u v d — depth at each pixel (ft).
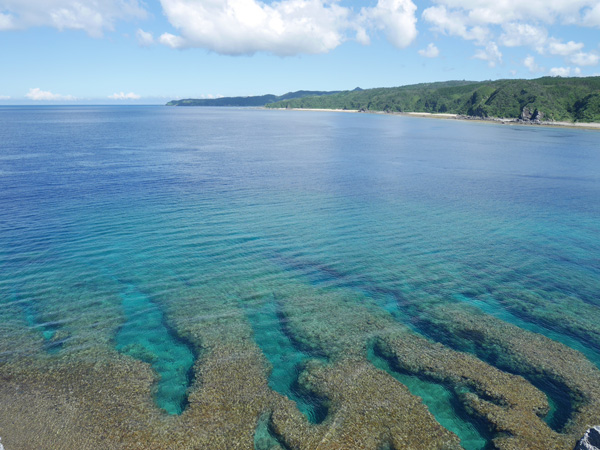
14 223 119.65
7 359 60.34
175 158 253.85
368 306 80.02
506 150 331.36
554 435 48.65
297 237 116.57
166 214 133.28
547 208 154.30
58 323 70.64
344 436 47.62
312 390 55.67
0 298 78.07
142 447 45.39
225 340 67.10
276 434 47.75
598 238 122.01
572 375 59.93
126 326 70.59
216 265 96.43
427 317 76.33
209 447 45.70
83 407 51.44
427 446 46.85
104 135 397.39
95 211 133.90
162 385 56.29
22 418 49.42
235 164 237.25
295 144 355.97
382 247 111.04
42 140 337.11
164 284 86.22
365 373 59.31
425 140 407.64
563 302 83.30
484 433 49.55
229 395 53.72
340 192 172.65
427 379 58.65
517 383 57.77
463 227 129.49
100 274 89.81
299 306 79.15
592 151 329.72
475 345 67.62
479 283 91.30
